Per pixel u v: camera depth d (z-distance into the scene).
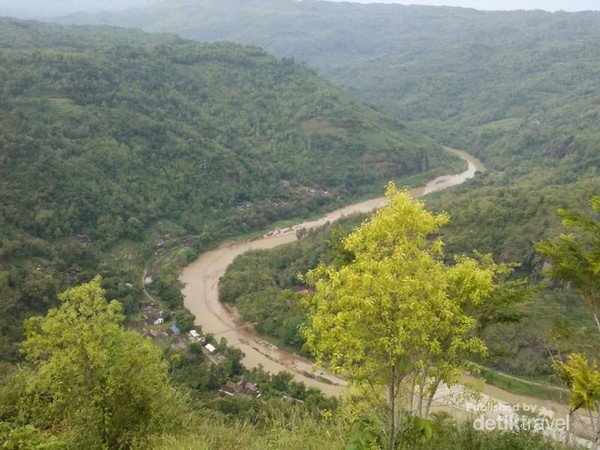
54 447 10.38
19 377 13.84
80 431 11.37
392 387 8.95
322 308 8.99
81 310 13.22
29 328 13.43
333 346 8.87
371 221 10.11
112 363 12.99
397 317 8.54
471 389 12.45
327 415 12.13
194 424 13.14
